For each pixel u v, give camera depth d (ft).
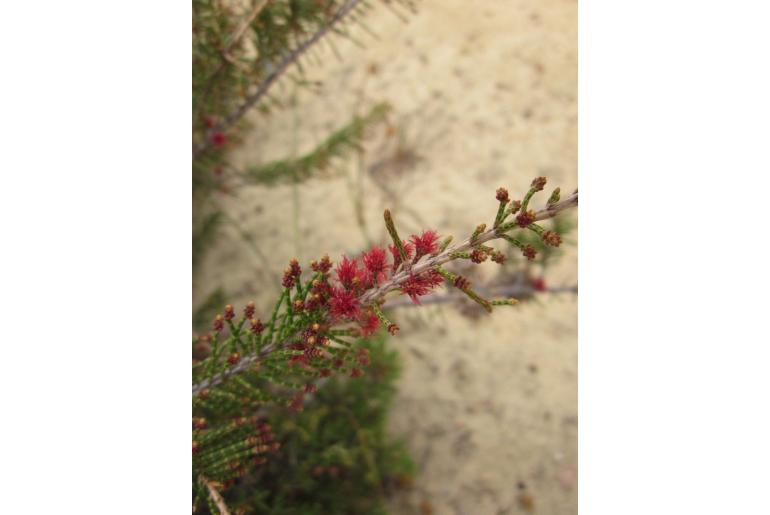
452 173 1.69
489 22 1.78
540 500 1.41
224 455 0.77
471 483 1.42
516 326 1.53
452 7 1.80
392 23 1.81
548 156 1.69
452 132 1.72
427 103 1.75
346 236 1.64
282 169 1.28
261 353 0.69
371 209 1.67
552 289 1.07
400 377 1.30
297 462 1.16
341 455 1.11
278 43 0.96
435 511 1.38
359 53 1.80
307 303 0.63
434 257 0.59
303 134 1.71
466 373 1.51
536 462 1.44
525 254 0.56
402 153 1.71
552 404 1.49
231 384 0.73
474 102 1.74
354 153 1.70
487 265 1.23
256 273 1.57
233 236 1.59
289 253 1.61
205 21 0.93
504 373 1.51
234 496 1.06
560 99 1.73
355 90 1.77
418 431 1.46
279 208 1.65
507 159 1.70
